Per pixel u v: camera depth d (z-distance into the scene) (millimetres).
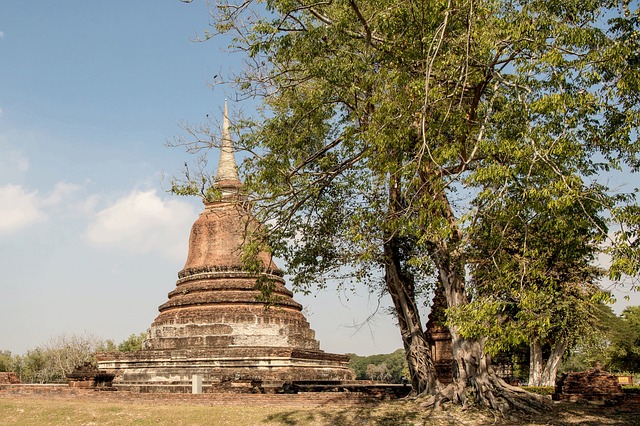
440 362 26484
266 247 23156
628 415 18781
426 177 18562
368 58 18859
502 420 18984
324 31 19438
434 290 26766
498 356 28109
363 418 20141
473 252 19375
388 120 16469
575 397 20359
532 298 15180
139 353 32594
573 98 14758
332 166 21656
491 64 17141
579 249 16156
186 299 33875
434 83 16516
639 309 52969
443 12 15555
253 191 21422
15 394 28250
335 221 24375
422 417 19938
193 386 26500
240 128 21531
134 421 21312
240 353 30375
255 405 23312
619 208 13734
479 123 18000
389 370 90000
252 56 19734
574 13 15773
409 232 20078
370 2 18266
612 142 15852
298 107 21000
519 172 15398
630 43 14703
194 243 36656
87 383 27562
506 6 17234
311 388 26781
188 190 21094
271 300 25562
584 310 32094
